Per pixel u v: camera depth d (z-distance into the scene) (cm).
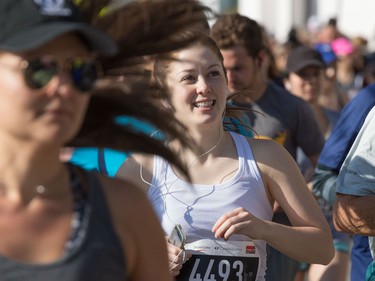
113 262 545
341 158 1014
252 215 845
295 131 1278
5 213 540
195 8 639
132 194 583
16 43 509
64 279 528
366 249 1000
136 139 623
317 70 1609
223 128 916
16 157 533
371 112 938
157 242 595
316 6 4769
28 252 538
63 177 556
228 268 875
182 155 867
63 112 520
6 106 517
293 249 866
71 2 537
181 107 884
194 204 870
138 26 621
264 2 4941
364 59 2712
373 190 924
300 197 888
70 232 543
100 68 595
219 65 896
